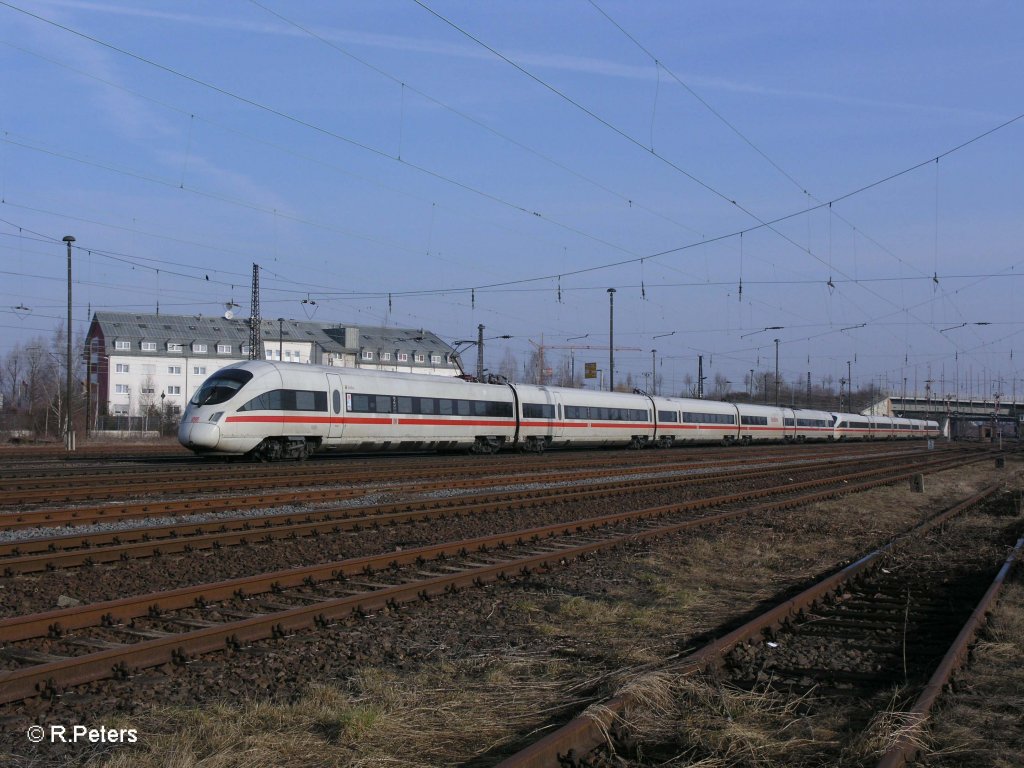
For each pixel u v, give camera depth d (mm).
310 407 30469
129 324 89000
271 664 7438
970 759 5586
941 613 10078
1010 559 13414
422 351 102812
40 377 82188
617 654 7863
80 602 9555
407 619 9219
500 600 10320
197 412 28375
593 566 12789
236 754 5504
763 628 8711
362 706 6328
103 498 18812
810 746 5820
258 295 46188
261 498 18266
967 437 150000
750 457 45531
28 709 6180
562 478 27953
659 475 30859
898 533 17844
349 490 20703
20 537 13555
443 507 18594
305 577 10602
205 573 11375
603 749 5645
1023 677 7387
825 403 149750
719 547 14898
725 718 6250
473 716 6375
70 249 41750
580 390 47750
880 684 7199
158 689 6723
